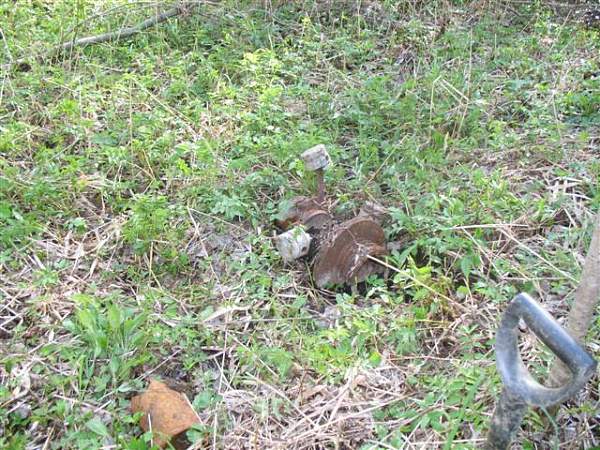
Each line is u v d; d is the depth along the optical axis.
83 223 1.90
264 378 1.56
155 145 2.12
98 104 2.32
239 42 2.73
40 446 1.43
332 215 1.93
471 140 2.17
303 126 2.23
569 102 2.34
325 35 2.86
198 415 1.47
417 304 1.71
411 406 1.49
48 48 2.56
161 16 2.86
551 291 1.72
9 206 1.90
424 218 1.85
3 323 1.65
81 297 1.61
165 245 1.85
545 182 2.04
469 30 2.88
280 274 1.81
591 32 2.86
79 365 1.51
